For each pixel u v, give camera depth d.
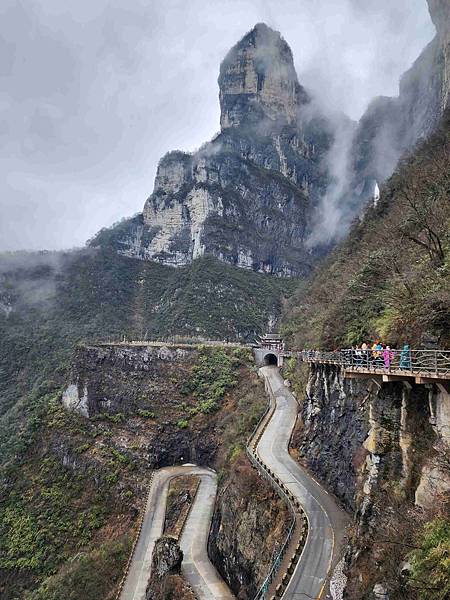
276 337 100.06
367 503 21.69
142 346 80.56
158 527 52.62
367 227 62.19
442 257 28.19
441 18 94.19
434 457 17.73
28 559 56.38
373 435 22.52
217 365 81.50
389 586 16.81
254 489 36.34
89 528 58.59
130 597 40.94
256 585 30.09
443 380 17.20
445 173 40.91
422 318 22.03
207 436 69.50
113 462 66.00
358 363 26.70
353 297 37.62
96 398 74.88
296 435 45.50
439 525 15.57
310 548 25.77
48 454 70.31
